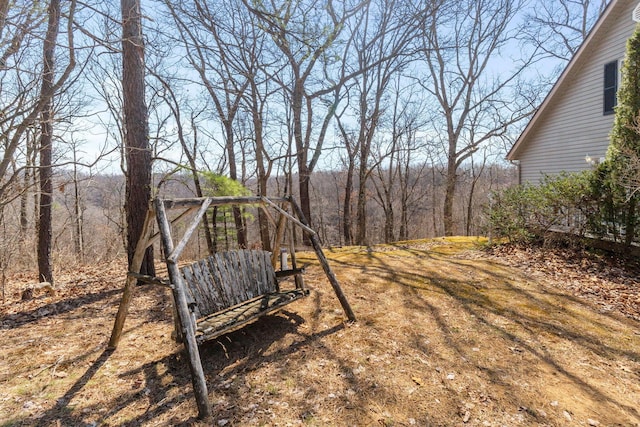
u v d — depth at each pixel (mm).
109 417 2484
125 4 5844
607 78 9469
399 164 24094
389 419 2506
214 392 2822
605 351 3666
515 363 3385
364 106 16984
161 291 5742
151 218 3248
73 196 16109
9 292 6109
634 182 6438
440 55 16781
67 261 10414
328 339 3836
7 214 8445
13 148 3578
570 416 2596
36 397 2707
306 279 6434
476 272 6902
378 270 7168
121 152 9047
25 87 3881
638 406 2748
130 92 6066
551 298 5348
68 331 4062
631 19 8703
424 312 4723
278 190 17328
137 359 3365
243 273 4117
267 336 3906
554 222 8234
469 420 2516
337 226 30422
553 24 16516
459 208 33125
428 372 3180
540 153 12039
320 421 2479
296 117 13016
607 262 7000
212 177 7523
